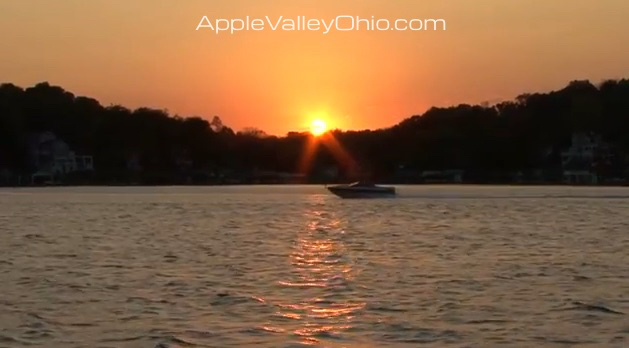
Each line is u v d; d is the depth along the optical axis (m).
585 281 33.69
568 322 25.92
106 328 25.19
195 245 48.97
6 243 50.34
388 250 45.97
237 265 38.78
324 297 30.03
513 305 28.50
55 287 32.16
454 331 24.86
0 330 24.91
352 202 103.44
